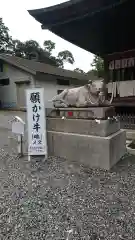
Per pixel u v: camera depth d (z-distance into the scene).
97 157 3.70
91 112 3.89
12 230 1.97
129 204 2.44
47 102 6.32
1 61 15.08
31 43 34.44
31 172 3.53
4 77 15.12
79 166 3.78
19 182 3.12
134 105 7.46
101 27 5.87
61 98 4.43
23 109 6.16
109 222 2.09
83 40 7.22
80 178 3.25
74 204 2.46
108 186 2.94
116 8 4.60
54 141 4.30
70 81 17.45
